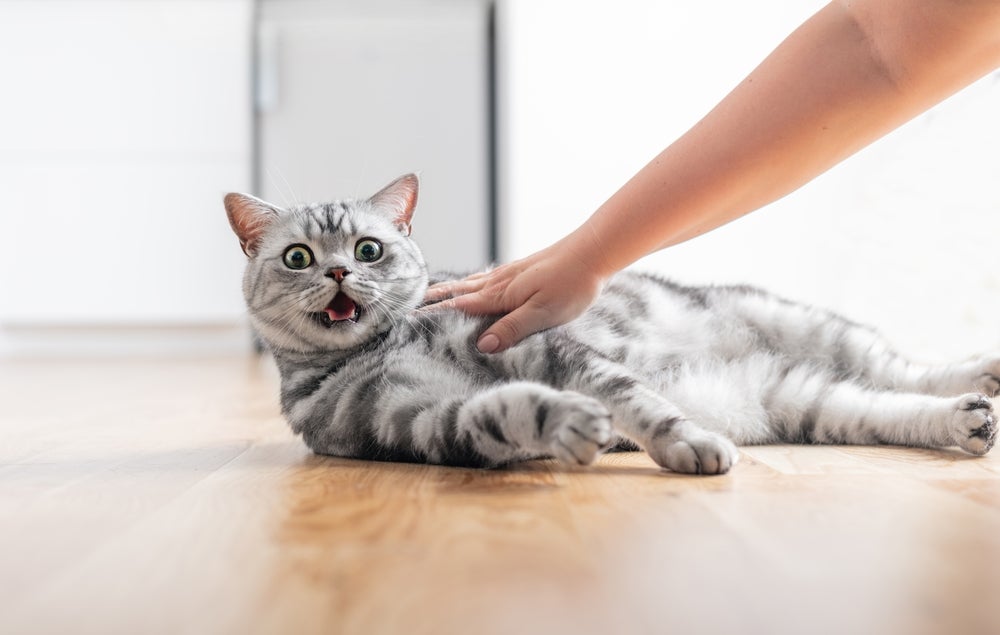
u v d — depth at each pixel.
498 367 1.49
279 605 0.74
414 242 1.84
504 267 1.66
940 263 2.94
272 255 1.69
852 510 1.06
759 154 1.31
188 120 4.77
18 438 1.88
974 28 1.16
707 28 3.31
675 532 0.96
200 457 1.59
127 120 4.77
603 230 1.41
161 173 4.80
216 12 4.70
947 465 1.40
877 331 1.97
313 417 1.59
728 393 1.71
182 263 4.88
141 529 1.01
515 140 3.37
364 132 4.76
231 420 2.21
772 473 1.32
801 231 3.21
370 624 0.69
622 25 3.32
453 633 0.67
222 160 4.80
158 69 4.74
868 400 1.67
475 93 4.75
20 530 1.02
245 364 4.21
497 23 4.48
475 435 1.29
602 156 3.36
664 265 3.23
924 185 2.97
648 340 1.76
